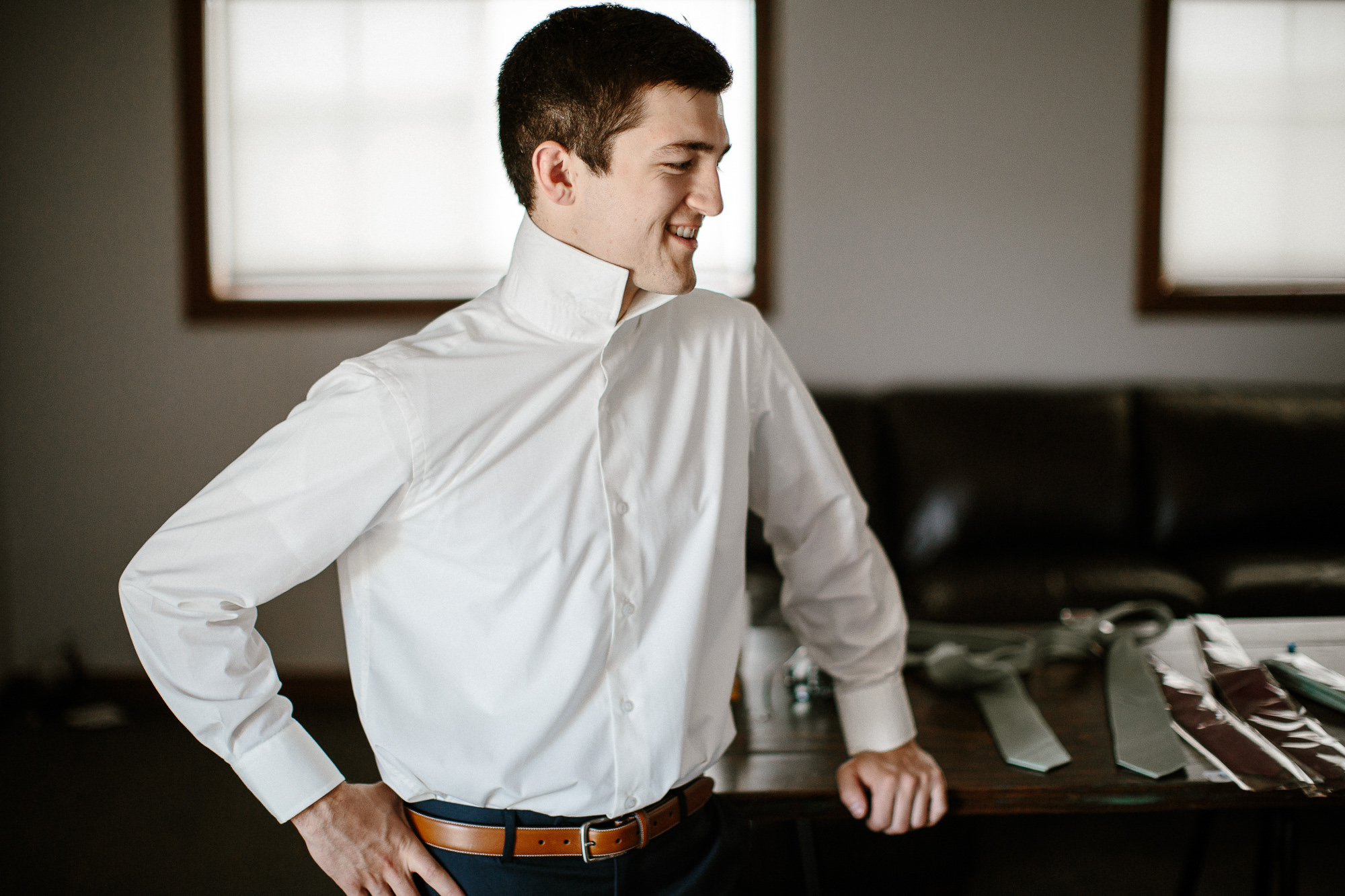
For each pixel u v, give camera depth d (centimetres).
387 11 336
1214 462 327
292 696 349
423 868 101
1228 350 361
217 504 91
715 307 111
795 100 348
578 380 97
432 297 344
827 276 356
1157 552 330
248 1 336
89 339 345
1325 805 127
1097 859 231
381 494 92
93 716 335
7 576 348
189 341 346
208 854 246
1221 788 127
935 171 352
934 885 199
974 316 358
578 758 99
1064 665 172
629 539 99
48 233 341
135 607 91
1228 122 355
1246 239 360
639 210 92
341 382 93
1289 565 298
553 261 96
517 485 95
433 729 99
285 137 342
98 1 332
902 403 336
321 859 99
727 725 112
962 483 325
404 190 344
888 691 124
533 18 336
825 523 119
